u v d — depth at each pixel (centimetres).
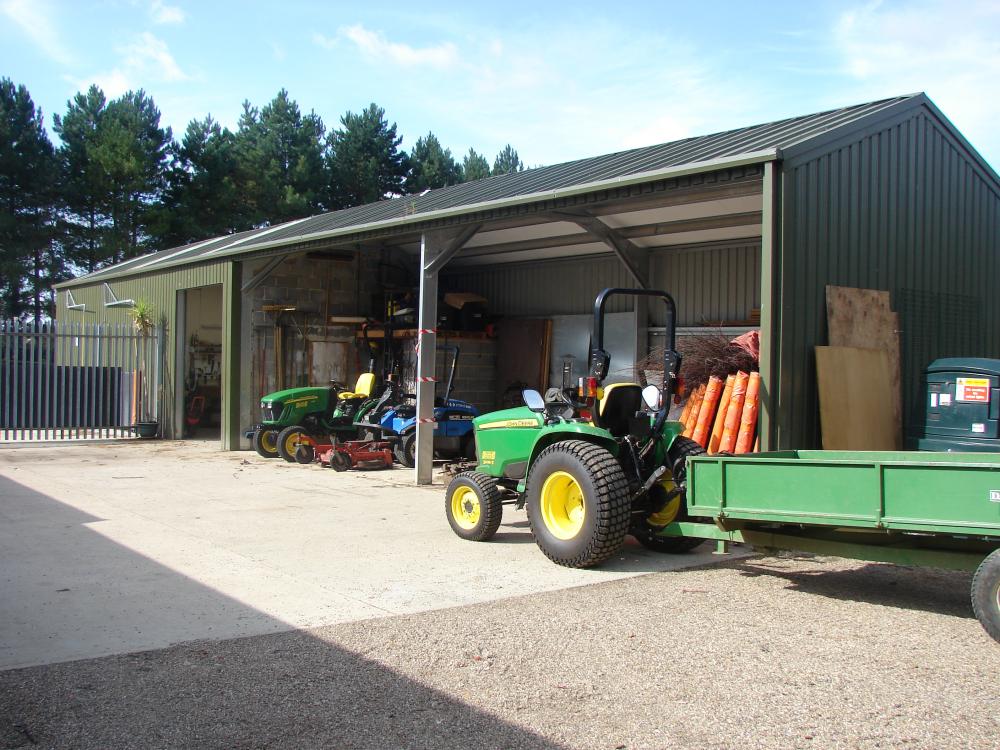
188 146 3259
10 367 1500
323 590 536
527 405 678
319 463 1243
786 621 480
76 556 624
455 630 457
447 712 350
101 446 1505
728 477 531
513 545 684
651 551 673
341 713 348
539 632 455
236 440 1445
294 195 3397
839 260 780
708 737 329
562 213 1075
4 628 453
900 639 448
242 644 430
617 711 353
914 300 888
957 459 543
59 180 3062
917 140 900
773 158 697
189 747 317
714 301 1192
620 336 1331
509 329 1534
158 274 1703
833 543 518
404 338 1484
